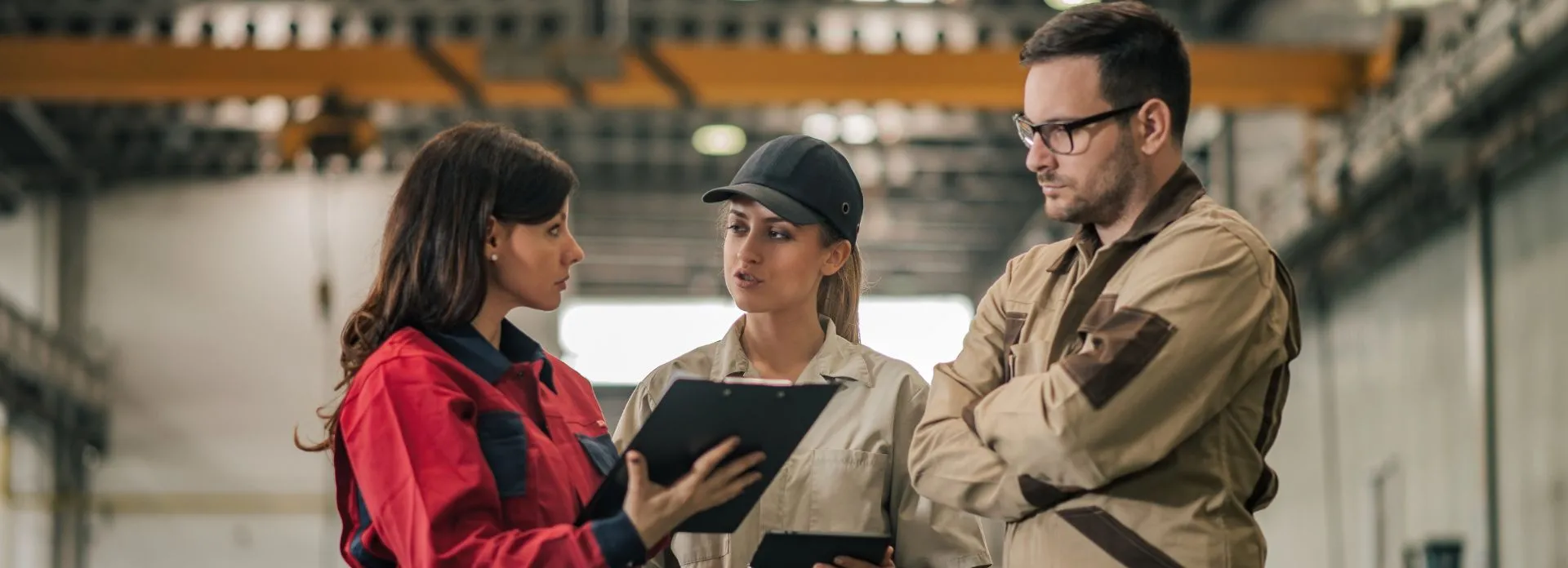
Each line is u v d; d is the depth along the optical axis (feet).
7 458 67.05
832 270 11.70
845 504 11.29
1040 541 8.97
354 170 71.77
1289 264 58.54
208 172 71.87
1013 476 8.94
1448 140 43.78
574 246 9.42
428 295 9.03
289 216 71.51
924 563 11.18
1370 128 47.50
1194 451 8.79
